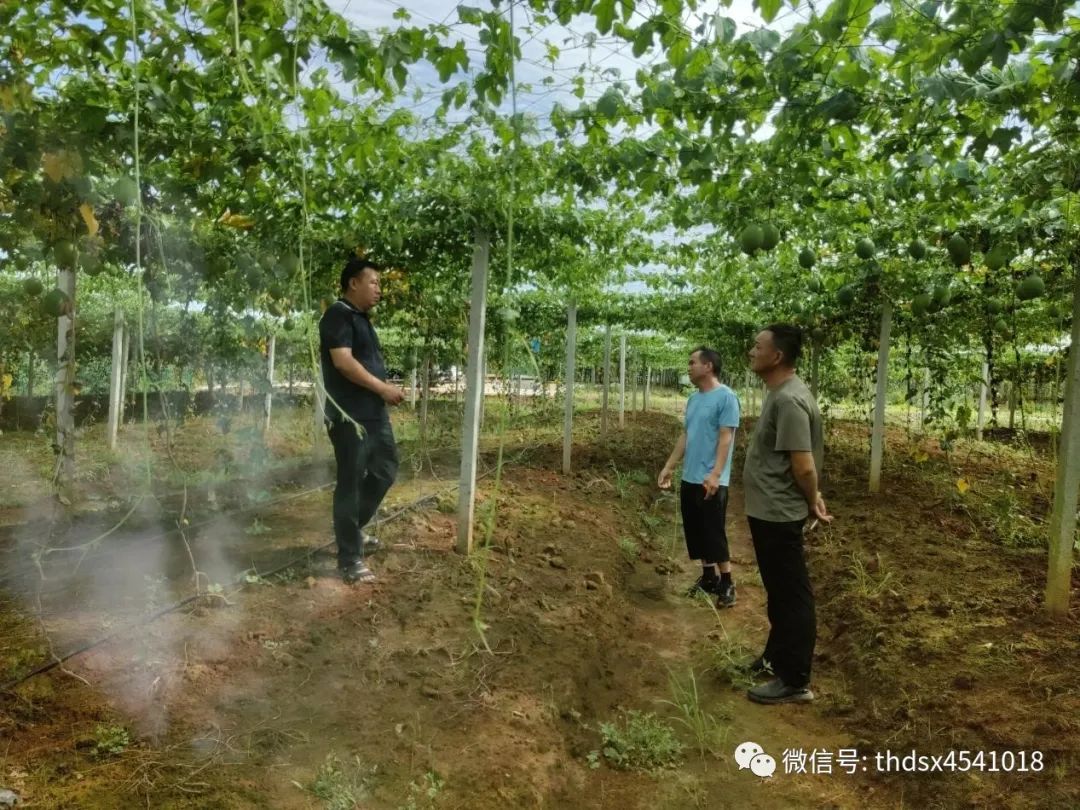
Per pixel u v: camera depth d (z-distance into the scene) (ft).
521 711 11.16
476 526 19.72
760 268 27.94
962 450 39.04
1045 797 9.27
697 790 10.68
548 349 47.44
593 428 51.49
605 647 14.74
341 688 11.03
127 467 25.70
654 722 12.48
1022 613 14.92
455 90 12.58
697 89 10.59
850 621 15.56
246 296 18.95
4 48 10.40
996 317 26.40
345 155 13.89
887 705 12.31
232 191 15.72
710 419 17.74
